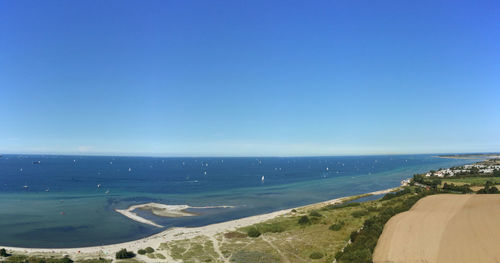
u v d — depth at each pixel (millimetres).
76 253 53344
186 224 79625
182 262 47469
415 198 80875
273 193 139250
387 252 42812
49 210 94812
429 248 43125
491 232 47469
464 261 38094
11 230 71562
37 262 46781
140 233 70812
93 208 98938
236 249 53406
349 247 47125
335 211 83188
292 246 54031
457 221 55188
